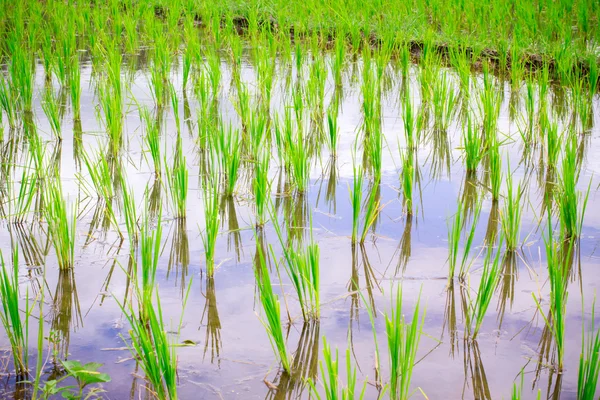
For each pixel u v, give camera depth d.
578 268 4.08
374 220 4.79
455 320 3.53
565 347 3.29
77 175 5.59
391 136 6.75
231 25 11.26
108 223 4.68
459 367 3.15
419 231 4.61
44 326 3.46
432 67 8.57
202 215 4.87
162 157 6.11
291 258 3.76
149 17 11.82
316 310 3.51
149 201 5.08
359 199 4.31
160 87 7.68
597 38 9.26
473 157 5.55
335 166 5.92
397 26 10.69
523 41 9.34
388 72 9.47
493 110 6.68
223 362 3.18
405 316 3.56
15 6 12.05
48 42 9.52
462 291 3.82
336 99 7.74
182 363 3.16
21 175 5.58
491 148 5.38
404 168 4.94
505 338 3.38
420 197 5.21
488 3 11.13
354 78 9.22
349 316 3.58
